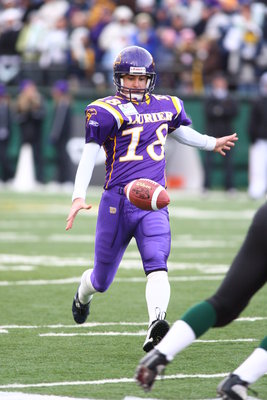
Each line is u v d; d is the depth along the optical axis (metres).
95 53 67.44
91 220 48.03
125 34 66.88
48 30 69.44
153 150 18.95
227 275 14.12
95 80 66.62
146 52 19.19
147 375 13.59
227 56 66.94
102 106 18.83
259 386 16.27
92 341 20.06
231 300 13.95
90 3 72.44
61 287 27.28
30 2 72.31
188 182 66.06
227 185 63.41
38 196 59.34
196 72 66.94
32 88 64.12
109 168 19.05
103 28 67.44
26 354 18.72
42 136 65.50
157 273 18.41
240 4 70.62
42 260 33.03
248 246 14.07
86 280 19.61
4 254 34.62
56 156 65.69
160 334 17.72
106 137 18.84
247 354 18.86
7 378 16.66
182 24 69.81
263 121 58.81
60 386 16.08
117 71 19.08
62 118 63.19
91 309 23.98
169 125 19.61
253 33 67.62
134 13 71.44
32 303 24.66
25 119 64.12
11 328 21.38
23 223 46.06
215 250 36.12
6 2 72.31
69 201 56.72
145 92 19.17
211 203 57.22
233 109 60.88
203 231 42.94
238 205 56.06
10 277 29.09
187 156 65.88
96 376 16.89
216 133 61.09
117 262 19.27
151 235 18.58
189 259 33.56
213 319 13.86
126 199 18.75
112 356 18.59
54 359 18.28
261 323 22.25
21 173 65.62
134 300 25.33
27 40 69.25
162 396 15.47
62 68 67.62
